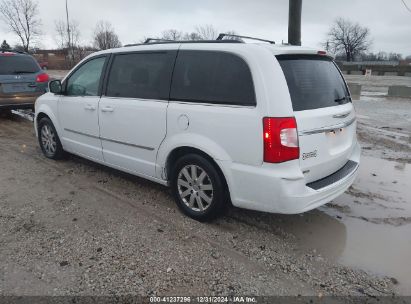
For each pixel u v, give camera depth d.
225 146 3.75
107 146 5.09
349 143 4.35
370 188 5.49
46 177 5.51
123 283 3.15
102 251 3.59
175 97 4.17
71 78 5.64
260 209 3.70
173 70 4.22
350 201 4.99
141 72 4.57
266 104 3.47
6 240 3.76
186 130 4.03
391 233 4.15
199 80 3.99
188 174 4.22
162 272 3.30
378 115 12.85
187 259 3.51
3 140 7.68
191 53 4.11
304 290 3.14
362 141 8.59
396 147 8.04
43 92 9.79
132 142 4.67
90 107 5.16
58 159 6.29
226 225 4.17
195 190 4.18
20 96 9.37
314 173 3.77
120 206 4.58
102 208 4.52
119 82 4.84
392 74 57.25
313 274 3.36
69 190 5.04
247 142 3.59
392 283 3.28
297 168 3.53
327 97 3.98
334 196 3.91
